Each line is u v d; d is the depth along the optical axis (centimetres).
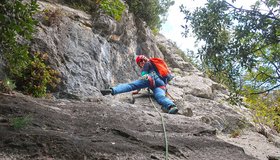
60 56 574
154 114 554
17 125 327
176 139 438
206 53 358
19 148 291
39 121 369
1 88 446
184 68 1041
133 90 666
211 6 342
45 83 511
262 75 494
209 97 836
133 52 827
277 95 774
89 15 735
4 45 394
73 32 640
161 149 380
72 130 380
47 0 688
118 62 754
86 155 312
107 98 589
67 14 671
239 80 414
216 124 658
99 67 654
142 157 346
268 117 788
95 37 688
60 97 534
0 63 477
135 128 454
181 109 649
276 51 395
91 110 477
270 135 725
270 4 323
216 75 401
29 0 559
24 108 388
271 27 323
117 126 433
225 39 346
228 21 338
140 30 902
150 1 932
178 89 808
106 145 346
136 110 555
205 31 351
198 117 641
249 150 539
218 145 448
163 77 703
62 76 550
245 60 337
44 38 557
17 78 497
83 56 623
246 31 326
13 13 356
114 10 739
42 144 305
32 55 521
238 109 786
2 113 361
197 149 417
